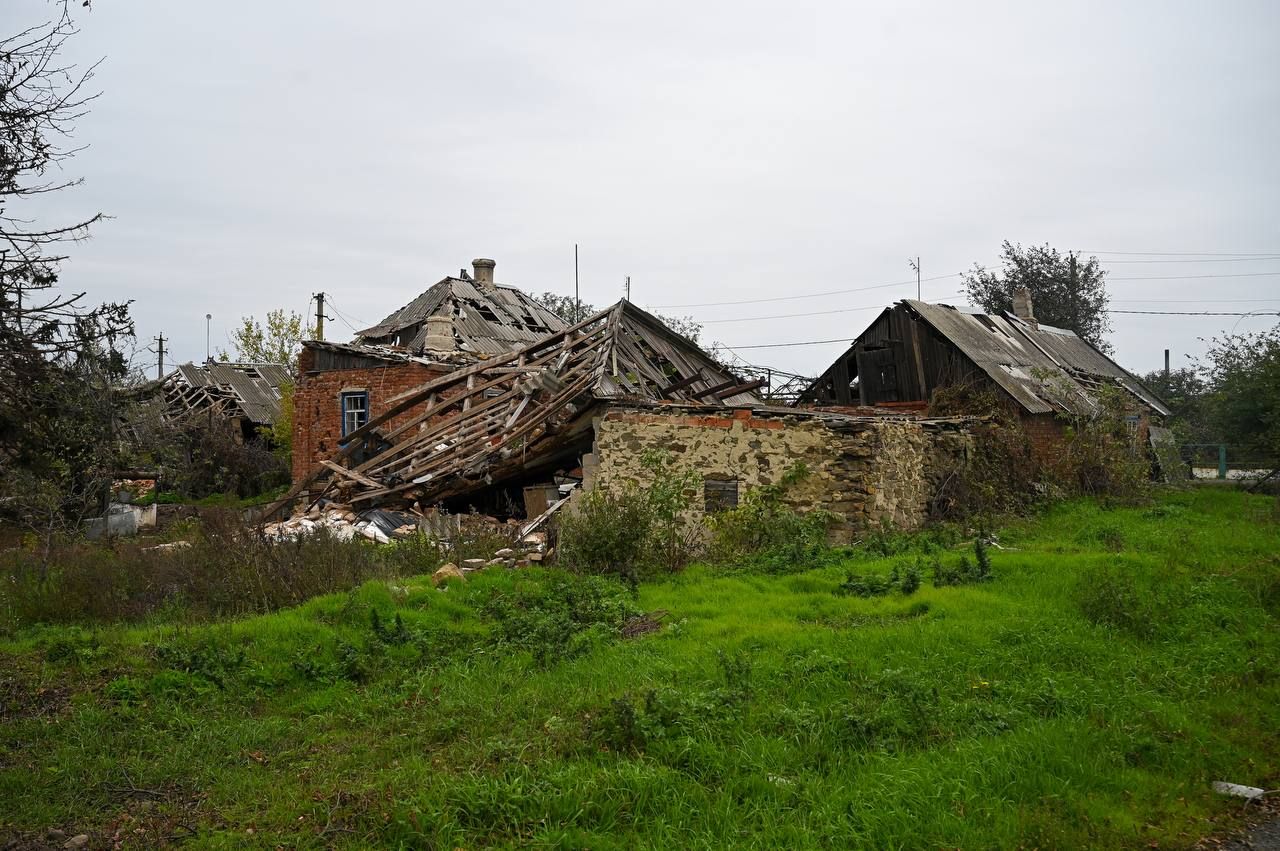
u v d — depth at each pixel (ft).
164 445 93.81
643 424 53.57
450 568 41.50
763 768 20.99
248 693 28.07
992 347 93.15
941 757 21.42
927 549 46.62
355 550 42.83
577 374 65.00
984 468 66.64
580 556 43.73
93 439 32.30
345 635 32.24
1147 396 111.65
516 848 17.99
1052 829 18.45
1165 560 42.75
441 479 61.46
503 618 35.45
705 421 53.01
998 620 32.19
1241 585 38.65
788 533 47.93
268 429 123.65
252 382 140.97
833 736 22.50
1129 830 19.08
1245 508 69.41
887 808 19.15
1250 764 22.85
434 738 23.85
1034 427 83.15
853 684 25.79
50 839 19.20
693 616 34.73
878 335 96.32
